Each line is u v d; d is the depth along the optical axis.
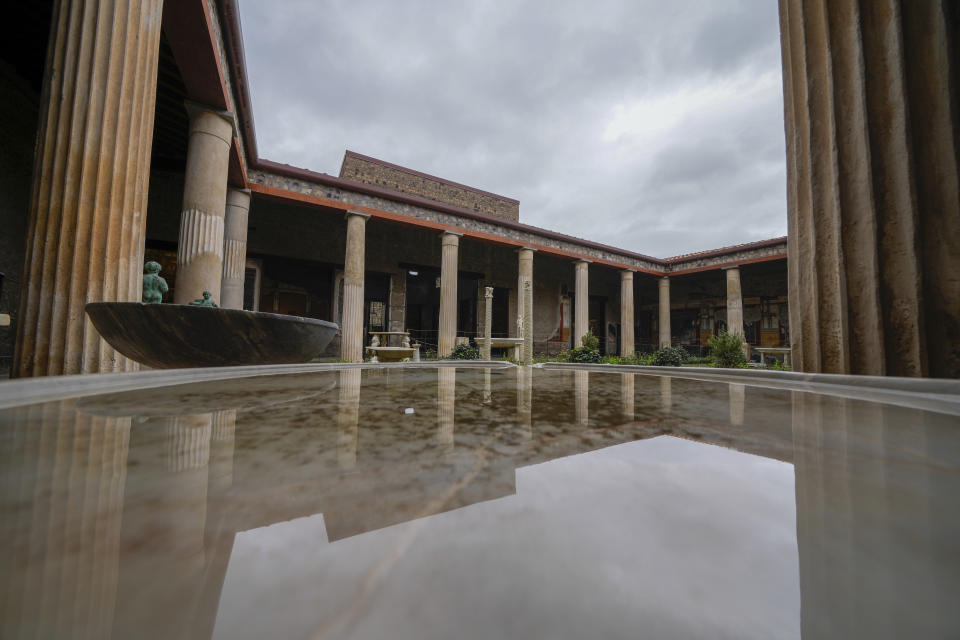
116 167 2.50
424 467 0.42
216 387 1.23
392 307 12.96
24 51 5.38
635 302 20.31
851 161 1.76
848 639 0.14
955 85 1.59
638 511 0.30
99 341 2.43
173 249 9.19
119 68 2.56
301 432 0.59
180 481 0.36
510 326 15.28
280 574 0.20
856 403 1.00
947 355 1.54
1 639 0.13
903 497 0.32
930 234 1.59
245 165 7.49
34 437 0.52
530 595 0.19
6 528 0.25
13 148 5.91
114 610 0.16
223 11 4.61
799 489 0.35
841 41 1.81
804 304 1.93
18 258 6.01
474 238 11.38
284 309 13.92
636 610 0.17
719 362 7.19
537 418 0.75
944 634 0.14
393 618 0.16
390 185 14.07
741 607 0.17
